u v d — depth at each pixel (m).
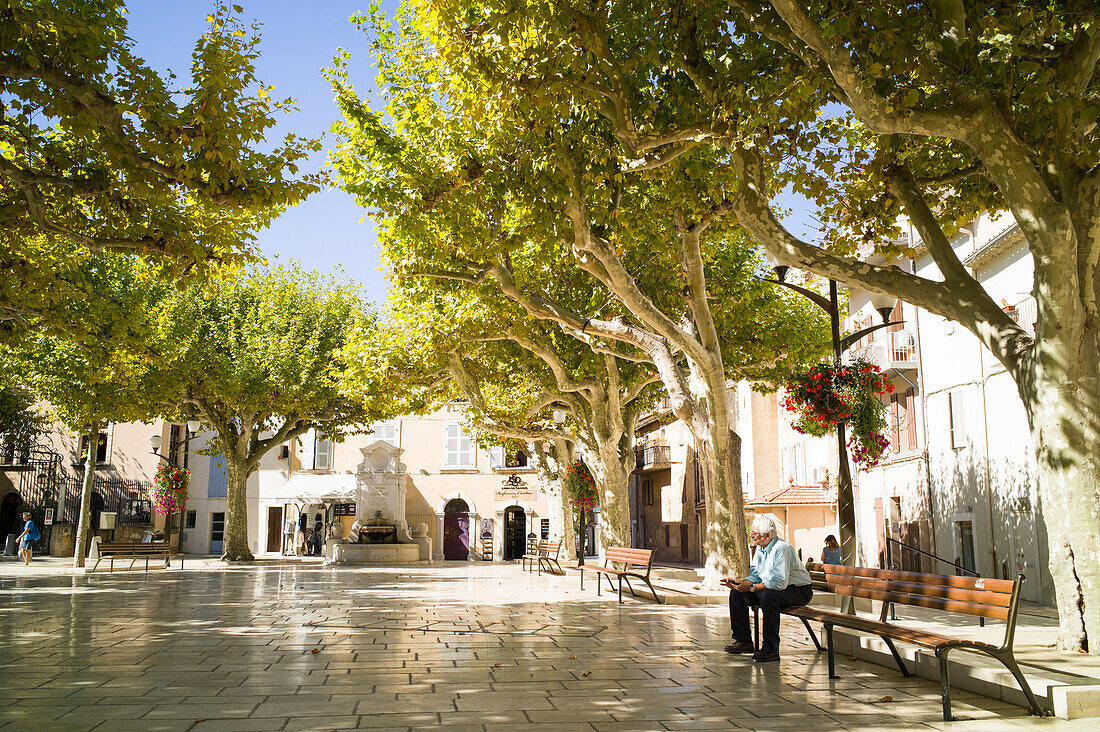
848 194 13.04
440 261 17.42
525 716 6.07
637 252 21.39
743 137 11.28
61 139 11.98
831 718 6.03
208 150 10.39
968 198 13.05
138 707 6.36
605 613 13.66
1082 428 8.31
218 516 48.50
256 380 31.48
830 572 9.34
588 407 26.84
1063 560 8.34
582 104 12.12
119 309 20.50
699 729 5.71
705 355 16.44
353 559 35.31
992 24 8.99
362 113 15.76
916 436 26.22
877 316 28.70
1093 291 8.75
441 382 28.91
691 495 45.12
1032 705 6.16
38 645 9.81
